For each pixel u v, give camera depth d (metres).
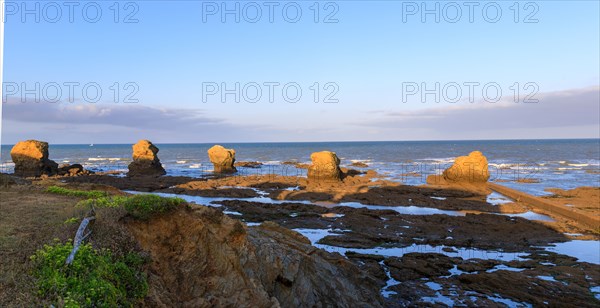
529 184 59.09
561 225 32.25
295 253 15.76
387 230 31.06
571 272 21.47
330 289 15.62
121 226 10.96
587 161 107.88
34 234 10.36
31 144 61.97
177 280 11.03
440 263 22.91
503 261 23.39
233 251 12.67
